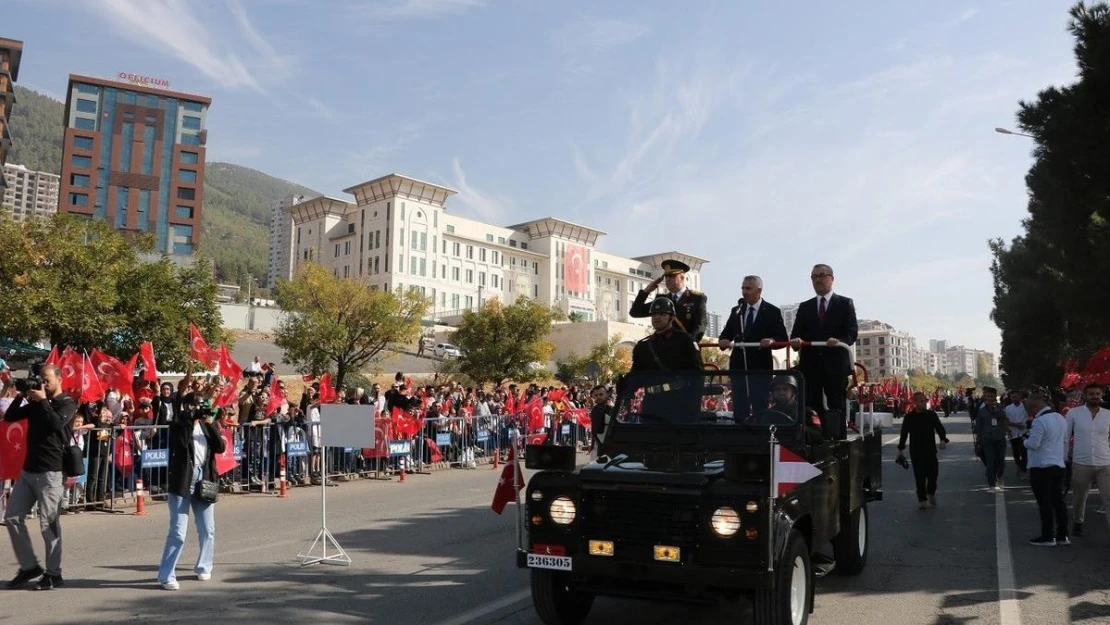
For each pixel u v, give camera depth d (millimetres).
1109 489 9898
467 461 19859
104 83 132250
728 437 6305
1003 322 28906
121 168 133000
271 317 81938
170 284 23906
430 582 7598
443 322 94750
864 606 6828
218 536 10023
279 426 15070
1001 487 15812
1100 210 13820
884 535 10445
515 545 9469
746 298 7895
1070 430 10242
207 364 15539
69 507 11953
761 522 4969
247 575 7859
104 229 23250
